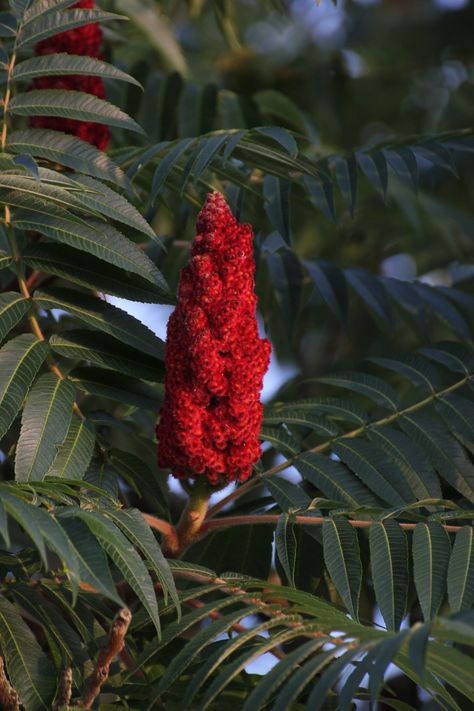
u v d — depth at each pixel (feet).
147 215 17.94
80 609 13.69
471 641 9.63
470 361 16.97
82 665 12.87
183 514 14.23
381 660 9.35
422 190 28.89
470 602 12.14
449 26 35.73
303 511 13.98
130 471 14.74
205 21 35.22
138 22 26.35
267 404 16.99
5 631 12.49
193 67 30.94
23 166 11.91
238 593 13.01
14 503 10.27
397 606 12.42
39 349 13.70
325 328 28.17
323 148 27.02
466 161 31.96
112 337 14.28
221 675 10.48
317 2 15.24
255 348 13.53
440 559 12.67
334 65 31.04
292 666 10.22
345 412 16.12
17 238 16.92
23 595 13.35
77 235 13.74
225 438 13.58
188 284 13.57
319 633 11.28
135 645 14.11
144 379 14.05
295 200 19.07
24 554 14.38
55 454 12.60
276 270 19.57
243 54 32.27
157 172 14.79
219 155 15.99
